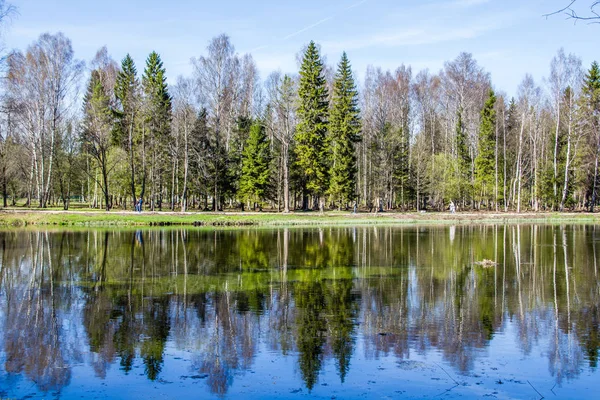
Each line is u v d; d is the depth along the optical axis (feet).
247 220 140.97
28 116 154.10
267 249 83.05
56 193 210.79
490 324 38.27
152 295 47.73
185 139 157.28
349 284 53.52
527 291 50.24
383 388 26.30
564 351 32.24
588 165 177.78
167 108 179.01
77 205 219.00
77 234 106.01
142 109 155.84
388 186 192.44
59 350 32.24
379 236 107.24
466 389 26.23
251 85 203.00
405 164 192.75
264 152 184.34
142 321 38.78
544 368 29.35
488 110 203.92
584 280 56.03
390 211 196.34
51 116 160.15
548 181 190.90
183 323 38.19
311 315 40.63
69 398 25.18
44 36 151.12
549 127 216.54
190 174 182.91
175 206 213.46
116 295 47.73
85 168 189.37
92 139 153.79
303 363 29.89
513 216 160.15
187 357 30.94
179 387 26.45
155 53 192.13
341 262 69.26
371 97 206.39
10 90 147.54
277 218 147.74
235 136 192.44
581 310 42.55
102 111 153.48
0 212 134.51
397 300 46.11
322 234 111.45
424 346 33.06
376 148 190.39
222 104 167.43
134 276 57.82
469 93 211.61
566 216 160.56
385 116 187.52
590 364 30.01
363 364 29.73
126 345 33.17
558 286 52.65
